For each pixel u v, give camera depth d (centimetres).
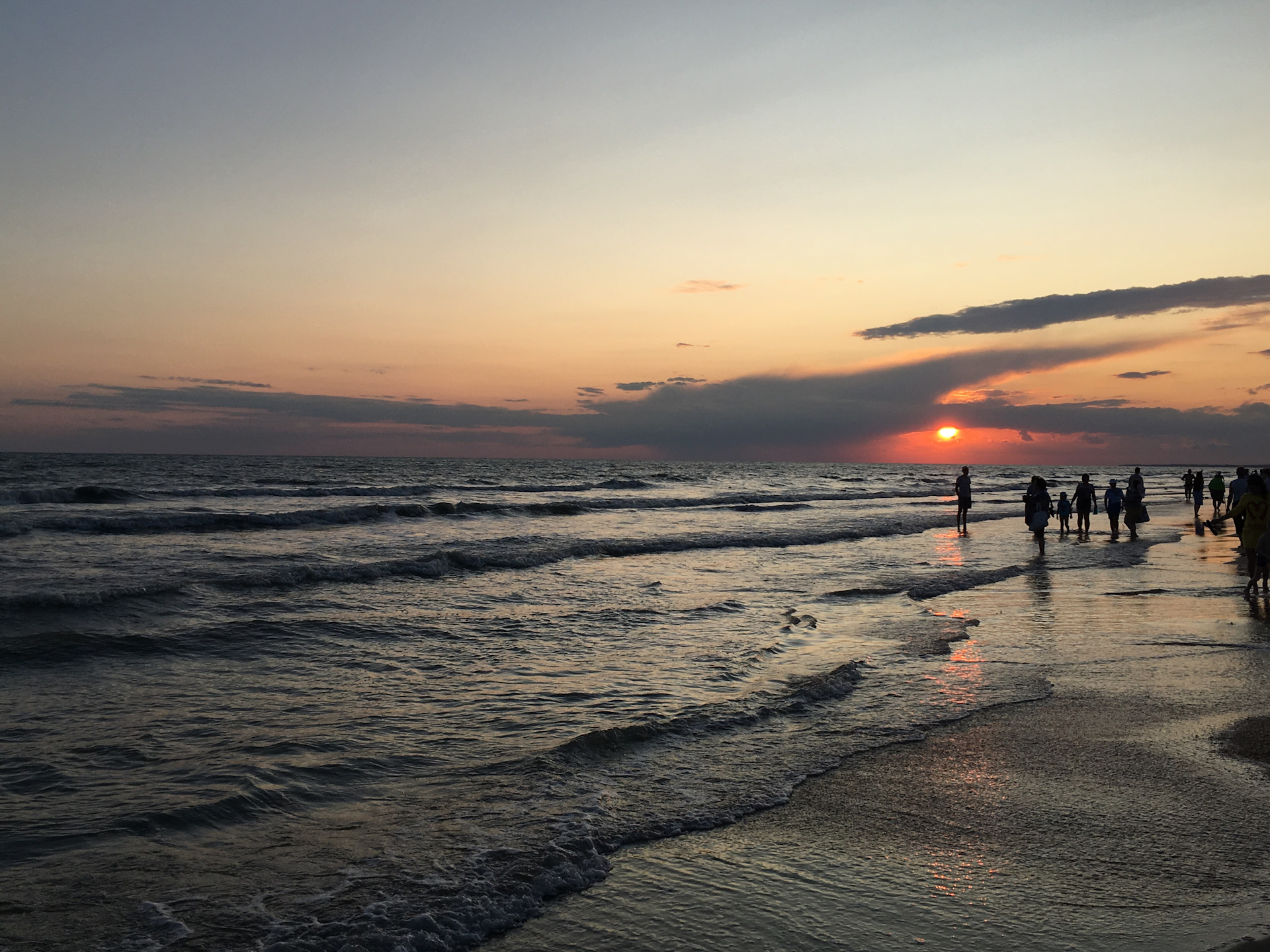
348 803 467
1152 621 1035
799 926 339
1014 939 326
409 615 1060
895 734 598
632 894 369
